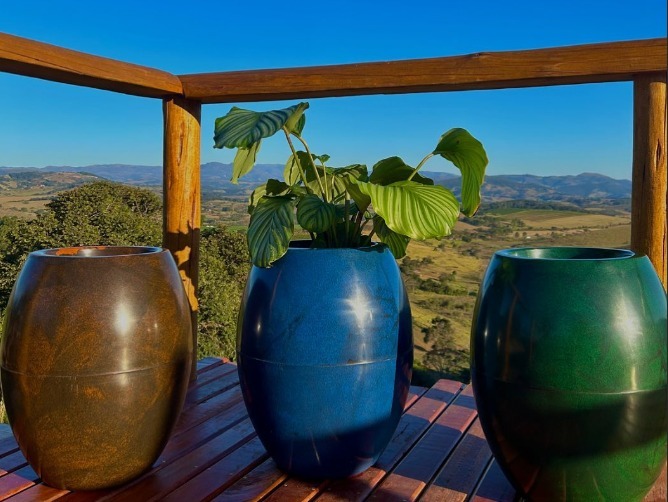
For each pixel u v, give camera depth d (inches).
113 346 49.4
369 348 51.6
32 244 464.1
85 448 50.2
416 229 49.5
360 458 54.1
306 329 50.9
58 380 48.8
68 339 48.6
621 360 42.5
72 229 466.9
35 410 49.5
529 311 44.7
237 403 74.4
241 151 68.8
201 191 82.6
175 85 76.5
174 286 54.6
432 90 68.7
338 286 51.4
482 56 63.7
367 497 52.2
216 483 54.0
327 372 50.8
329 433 52.1
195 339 82.7
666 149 59.4
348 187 53.7
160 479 54.7
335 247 57.7
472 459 59.2
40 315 49.0
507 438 46.7
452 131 56.8
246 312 54.4
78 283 49.3
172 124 78.7
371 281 52.6
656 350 43.4
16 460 59.2
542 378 43.7
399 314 54.2
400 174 62.7
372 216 60.4
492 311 47.3
